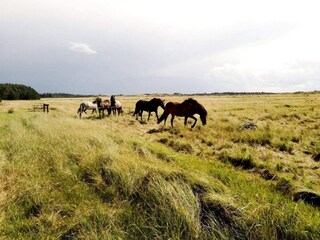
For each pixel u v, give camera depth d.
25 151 7.84
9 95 109.31
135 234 4.20
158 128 17.16
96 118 23.66
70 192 5.51
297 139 11.81
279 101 46.84
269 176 7.18
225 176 6.48
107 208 4.88
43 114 20.52
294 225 4.02
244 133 12.61
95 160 6.81
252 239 3.93
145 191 5.29
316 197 5.25
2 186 5.59
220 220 4.29
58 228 4.33
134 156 7.29
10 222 4.43
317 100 44.81
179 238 4.00
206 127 15.40
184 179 5.45
